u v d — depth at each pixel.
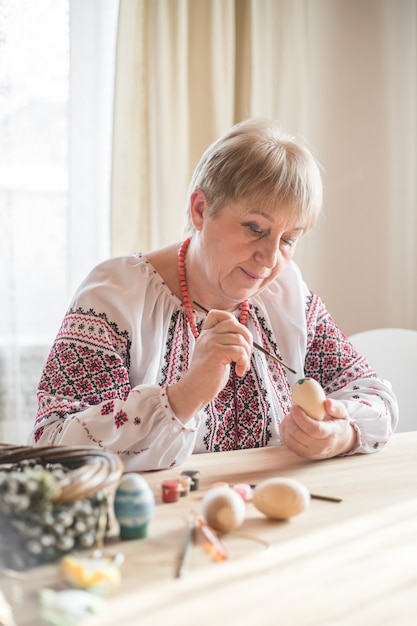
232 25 2.43
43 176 2.42
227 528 0.88
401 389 1.78
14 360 2.38
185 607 0.72
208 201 1.26
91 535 0.79
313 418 1.18
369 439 1.25
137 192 2.41
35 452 0.89
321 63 2.66
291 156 1.23
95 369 1.25
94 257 2.48
